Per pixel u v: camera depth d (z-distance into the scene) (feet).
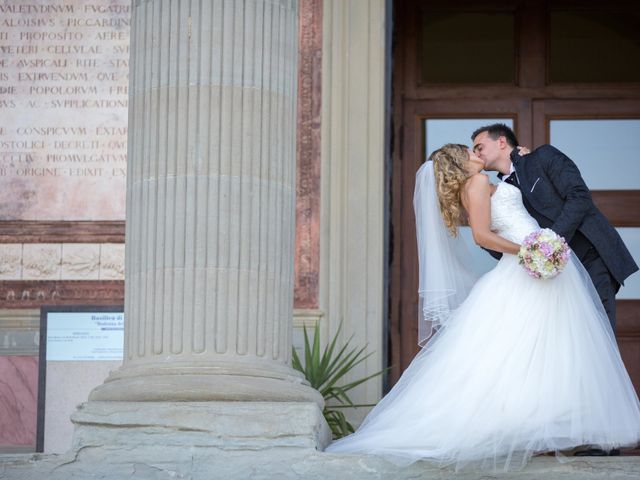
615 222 39.68
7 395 36.76
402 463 24.59
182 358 26.13
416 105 40.29
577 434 24.79
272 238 26.91
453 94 40.29
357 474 24.57
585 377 25.26
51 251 37.68
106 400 25.84
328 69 38.29
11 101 38.55
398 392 26.55
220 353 26.14
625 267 27.78
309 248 37.45
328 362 34.91
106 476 24.72
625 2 40.57
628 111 40.09
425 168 27.63
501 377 25.30
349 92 38.24
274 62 27.53
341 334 36.99
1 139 38.32
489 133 28.53
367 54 38.42
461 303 27.30
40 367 34.88
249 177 26.84
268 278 26.73
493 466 24.67
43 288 37.45
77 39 38.93
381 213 37.63
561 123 40.24
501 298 26.05
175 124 26.96
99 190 38.06
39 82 38.68
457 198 27.02
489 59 40.52
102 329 35.22
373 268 37.35
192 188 26.68
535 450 24.84
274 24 27.68
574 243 27.91
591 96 40.22
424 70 40.50
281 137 27.40
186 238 26.50
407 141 40.09
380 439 25.43
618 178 39.91
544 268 25.35
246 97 27.09
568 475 24.47
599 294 27.61
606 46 40.47
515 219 26.68
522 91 40.29
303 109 38.11
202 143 26.84
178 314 26.27
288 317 27.17
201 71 27.09
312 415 25.04
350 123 38.06
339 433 34.78
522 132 40.16
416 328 39.04
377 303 37.14
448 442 24.80
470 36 40.68
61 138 38.37
